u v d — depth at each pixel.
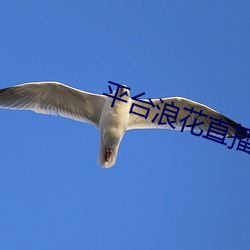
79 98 18.84
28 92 18.91
